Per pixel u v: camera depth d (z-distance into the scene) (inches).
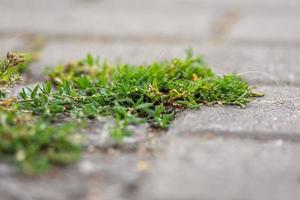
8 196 22.0
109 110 26.9
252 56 36.4
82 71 31.9
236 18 45.9
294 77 32.8
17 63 29.3
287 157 23.9
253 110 27.6
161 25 43.4
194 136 25.3
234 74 30.7
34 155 23.4
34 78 32.6
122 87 27.6
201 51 37.5
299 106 28.3
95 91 28.5
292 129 25.9
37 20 44.3
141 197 22.0
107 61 35.2
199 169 23.2
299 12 47.9
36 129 24.3
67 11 48.1
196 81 28.6
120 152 24.3
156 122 26.4
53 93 27.8
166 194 22.0
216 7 50.6
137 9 49.6
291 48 37.7
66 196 22.0
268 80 32.1
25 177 22.7
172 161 23.7
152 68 30.0
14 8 49.0
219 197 21.9
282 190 22.2
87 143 24.8
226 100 28.0
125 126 25.7
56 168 23.2
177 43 39.1
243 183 22.5
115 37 40.1
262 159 23.8
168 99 27.6
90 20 44.7
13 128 24.1
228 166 23.4
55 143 23.9
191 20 45.3
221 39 39.9
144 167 23.4
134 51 37.4
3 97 28.3
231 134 25.5
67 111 27.0
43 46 38.2
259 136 25.3
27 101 26.9
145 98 27.5
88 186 22.5
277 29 41.9
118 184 22.6
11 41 39.0
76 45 38.5
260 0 53.6
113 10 49.0
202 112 27.2
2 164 23.2
